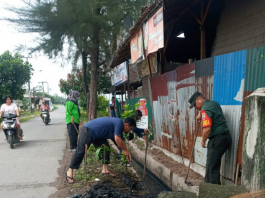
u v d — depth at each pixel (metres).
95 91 8.89
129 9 7.80
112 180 4.08
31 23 7.44
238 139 3.21
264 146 2.12
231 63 3.33
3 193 3.64
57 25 7.79
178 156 5.01
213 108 3.21
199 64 4.10
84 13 7.48
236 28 5.07
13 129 7.07
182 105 4.74
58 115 26.44
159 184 4.64
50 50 8.22
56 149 6.80
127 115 5.59
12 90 21.80
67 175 4.01
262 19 4.29
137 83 12.27
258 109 2.20
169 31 6.38
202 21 5.30
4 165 5.21
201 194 2.39
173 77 5.12
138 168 5.73
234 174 3.28
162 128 5.85
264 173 2.11
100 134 3.98
